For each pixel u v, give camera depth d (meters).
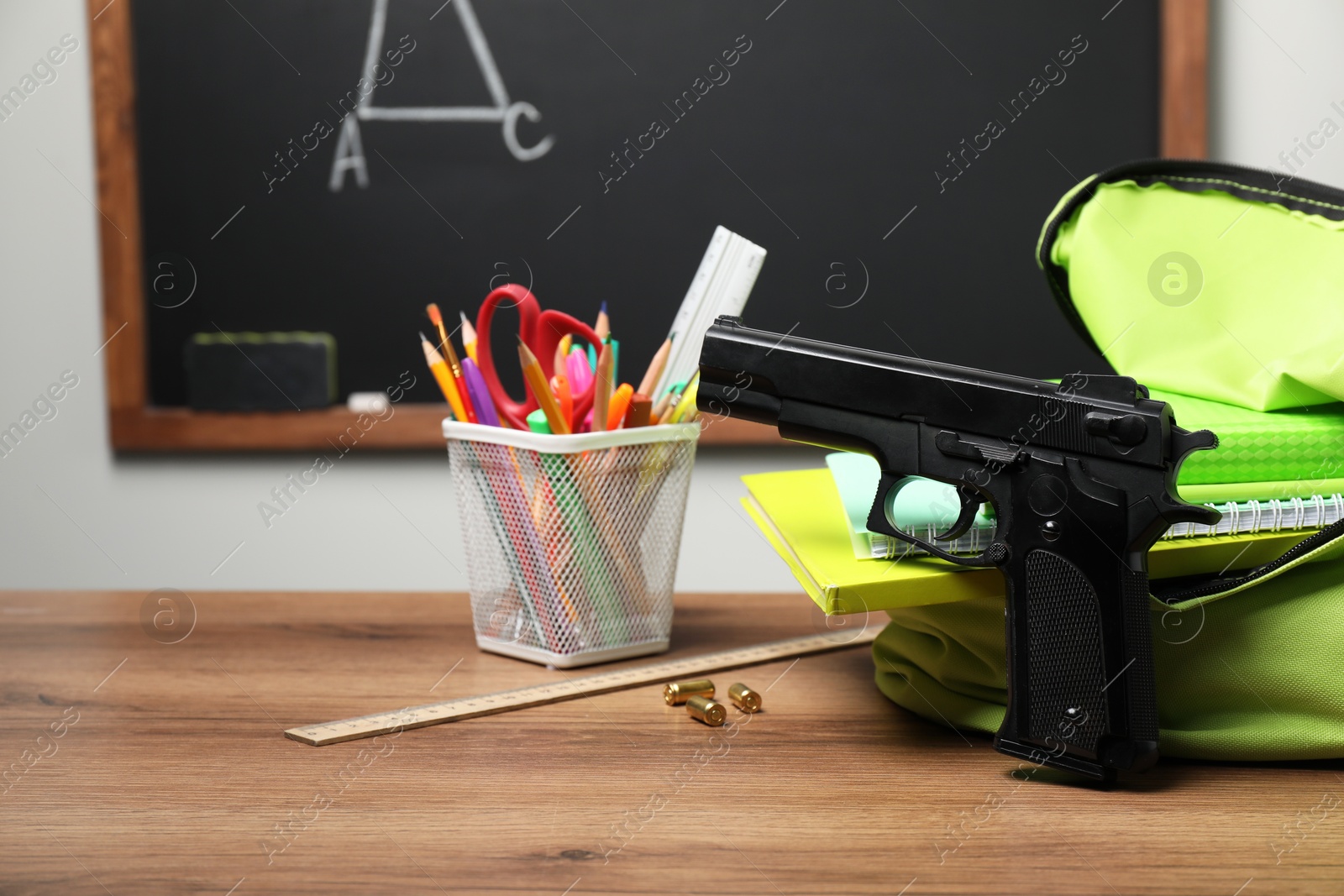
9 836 0.43
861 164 1.28
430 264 1.29
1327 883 0.38
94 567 1.33
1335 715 0.48
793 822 0.44
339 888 0.38
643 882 0.39
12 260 1.30
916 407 0.50
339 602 0.85
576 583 0.66
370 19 1.27
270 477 1.32
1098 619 0.46
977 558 0.50
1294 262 0.56
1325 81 1.26
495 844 0.42
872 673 0.67
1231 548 0.52
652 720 0.57
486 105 1.28
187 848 0.42
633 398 0.66
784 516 0.61
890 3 1.26
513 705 0.59
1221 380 0.57
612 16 1.27
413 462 1.31
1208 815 0.44
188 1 1.27
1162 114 1.25
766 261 1.29
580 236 1.29
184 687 0.63
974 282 1.29
